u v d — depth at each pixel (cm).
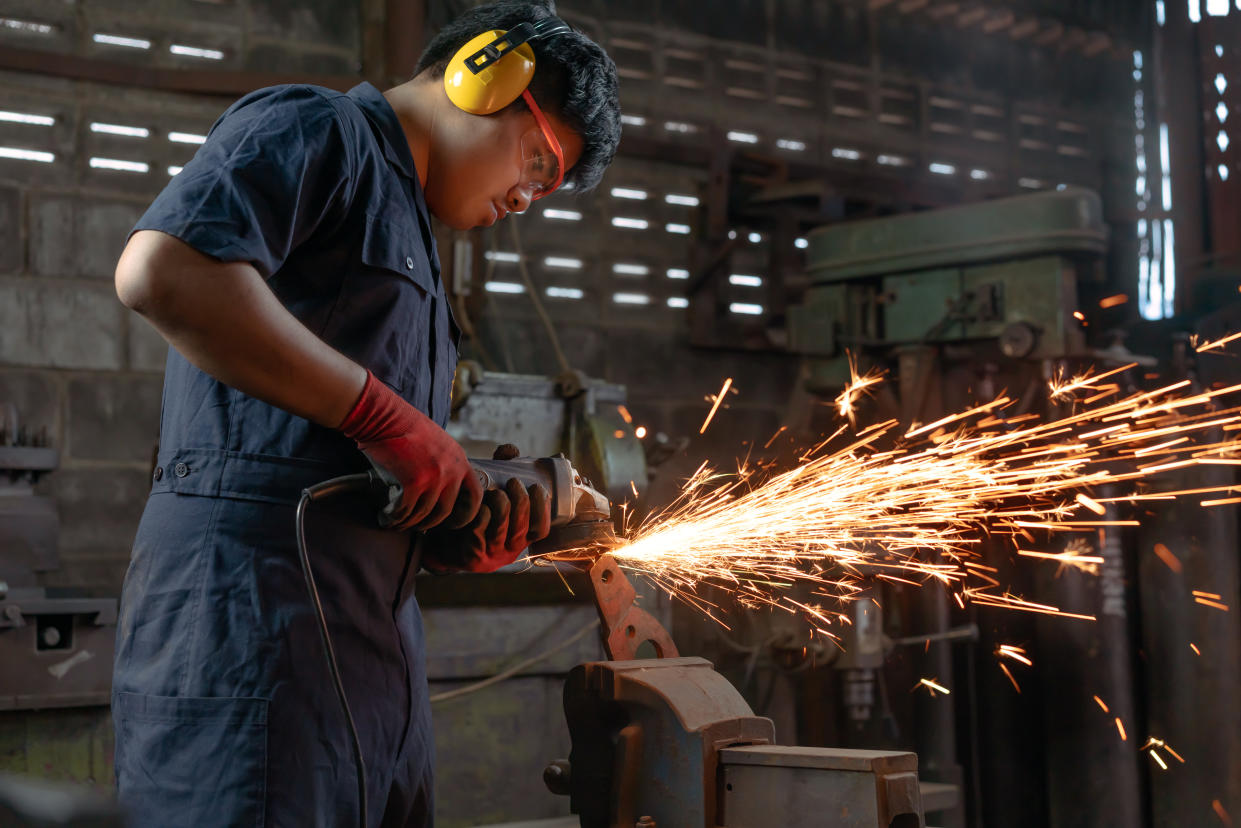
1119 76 405
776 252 327
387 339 106
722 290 335
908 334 291
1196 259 359
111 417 263
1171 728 277
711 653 287
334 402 93
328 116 101
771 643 259
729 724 115
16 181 258
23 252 258
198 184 91
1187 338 300
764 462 312
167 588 101
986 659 292
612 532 128
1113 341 287
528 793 229
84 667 191
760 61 347
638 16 329
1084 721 270
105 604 192
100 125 267
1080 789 271
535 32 117
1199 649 275
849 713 259
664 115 331
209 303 87
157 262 87
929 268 287
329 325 104
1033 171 389
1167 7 376
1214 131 366
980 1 374
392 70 289
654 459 265
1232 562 279
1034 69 393
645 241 327
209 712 97
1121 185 402
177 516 102
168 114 274
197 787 97
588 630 235
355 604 105
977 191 372
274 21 286
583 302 317
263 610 99
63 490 257
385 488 100
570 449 245
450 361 121
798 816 106
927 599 273
